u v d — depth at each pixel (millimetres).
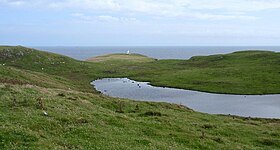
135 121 39219
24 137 25375
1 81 61812
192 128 41688
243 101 96250
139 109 55250
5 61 151125
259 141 40656
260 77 134750
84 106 45094
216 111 81312
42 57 166000
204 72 152625
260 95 107375
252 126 50438
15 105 36500
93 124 33719
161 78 142500
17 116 31438
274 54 187250
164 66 188125
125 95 104188
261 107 87188
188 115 55844
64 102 43938
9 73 80375
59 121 32344
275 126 53562
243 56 194625
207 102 94250
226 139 38719
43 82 85562
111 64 193750
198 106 88062
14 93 43281
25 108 35594
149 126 38031
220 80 132875
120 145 27469
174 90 117250
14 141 24344
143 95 105312
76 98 51094
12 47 168000
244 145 36938
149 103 63594
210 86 121875
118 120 37781
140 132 34281
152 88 121125
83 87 107750
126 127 35531
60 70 152375
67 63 167500
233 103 92875
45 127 29719
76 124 32656
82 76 145625
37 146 23781
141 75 155625
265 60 174375
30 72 101875
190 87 120938
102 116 38344
